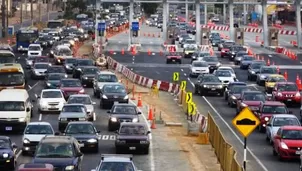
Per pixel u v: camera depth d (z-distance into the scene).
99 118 99.06
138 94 126.62
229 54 194.00
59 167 54.84
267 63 167.62
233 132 88.62
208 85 124.25
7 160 62.91
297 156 70.06
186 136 86.75
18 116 85.88
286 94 111.31
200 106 112.25
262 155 74.12
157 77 149.25
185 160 71.50
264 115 89.31
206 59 159.75
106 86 110.75
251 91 103.50
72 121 79.31
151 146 79.31
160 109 110.12
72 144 57.91
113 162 52.09
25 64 170.50
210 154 75.06
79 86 114.31
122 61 184.38
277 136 72.38
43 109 101.88
